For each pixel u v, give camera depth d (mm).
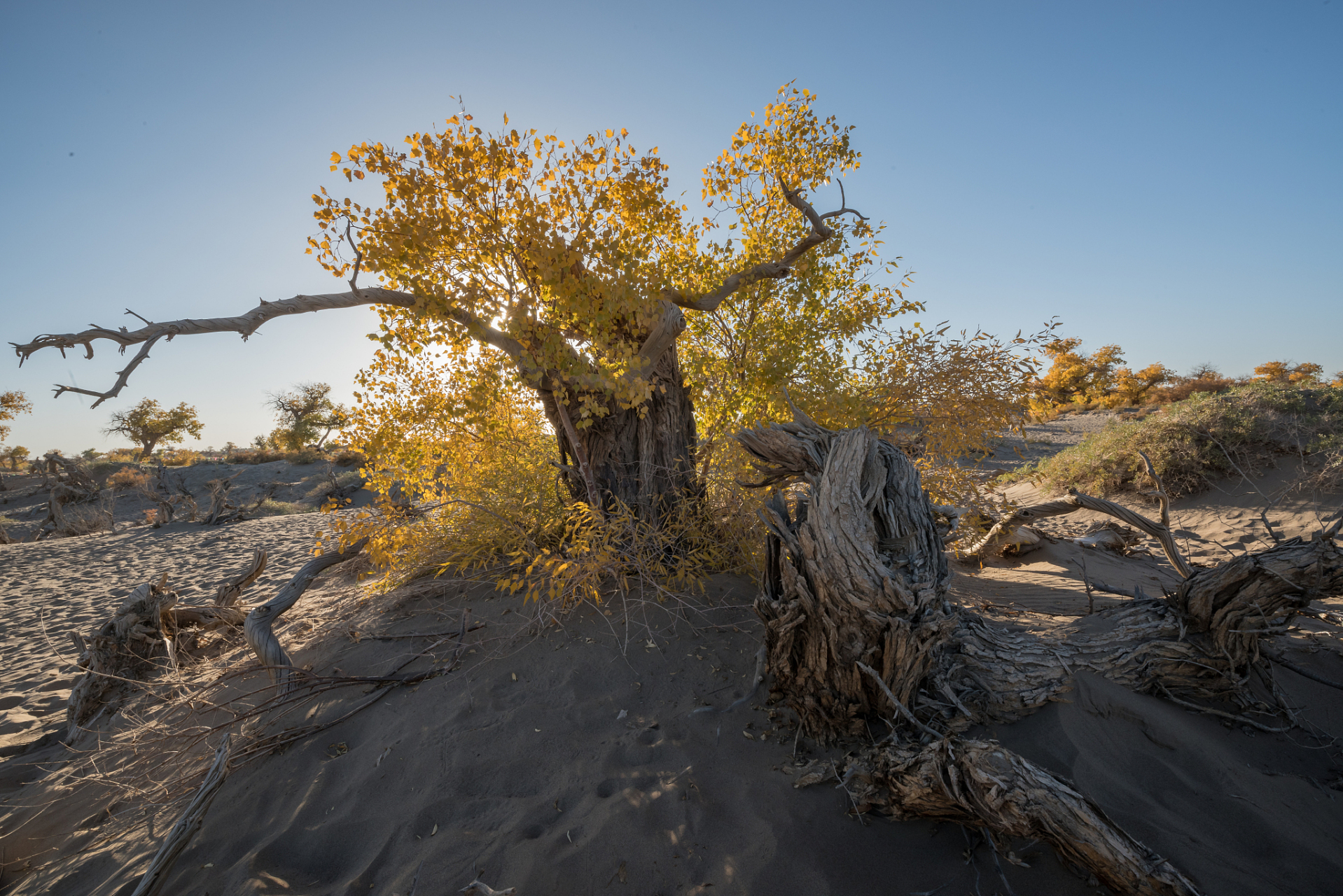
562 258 4758
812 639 3062
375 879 2658
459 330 4828
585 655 4160
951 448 5906
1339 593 2932
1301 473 7547
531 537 5734
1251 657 3238
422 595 5582
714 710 3512
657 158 4953
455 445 5992
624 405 4980
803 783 2854
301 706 4125
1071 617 4441
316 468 31609
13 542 19234
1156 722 2951
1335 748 2986
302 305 4031
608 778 3055
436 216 4578
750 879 2424
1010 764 2211
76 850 3230
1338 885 2162
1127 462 8773
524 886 2488
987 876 2322
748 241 6887
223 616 6297
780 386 6309
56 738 4852
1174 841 2338
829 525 2939
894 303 6715
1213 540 7172
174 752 3855
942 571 3174
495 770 3201
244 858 2879
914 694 3078
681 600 4719
